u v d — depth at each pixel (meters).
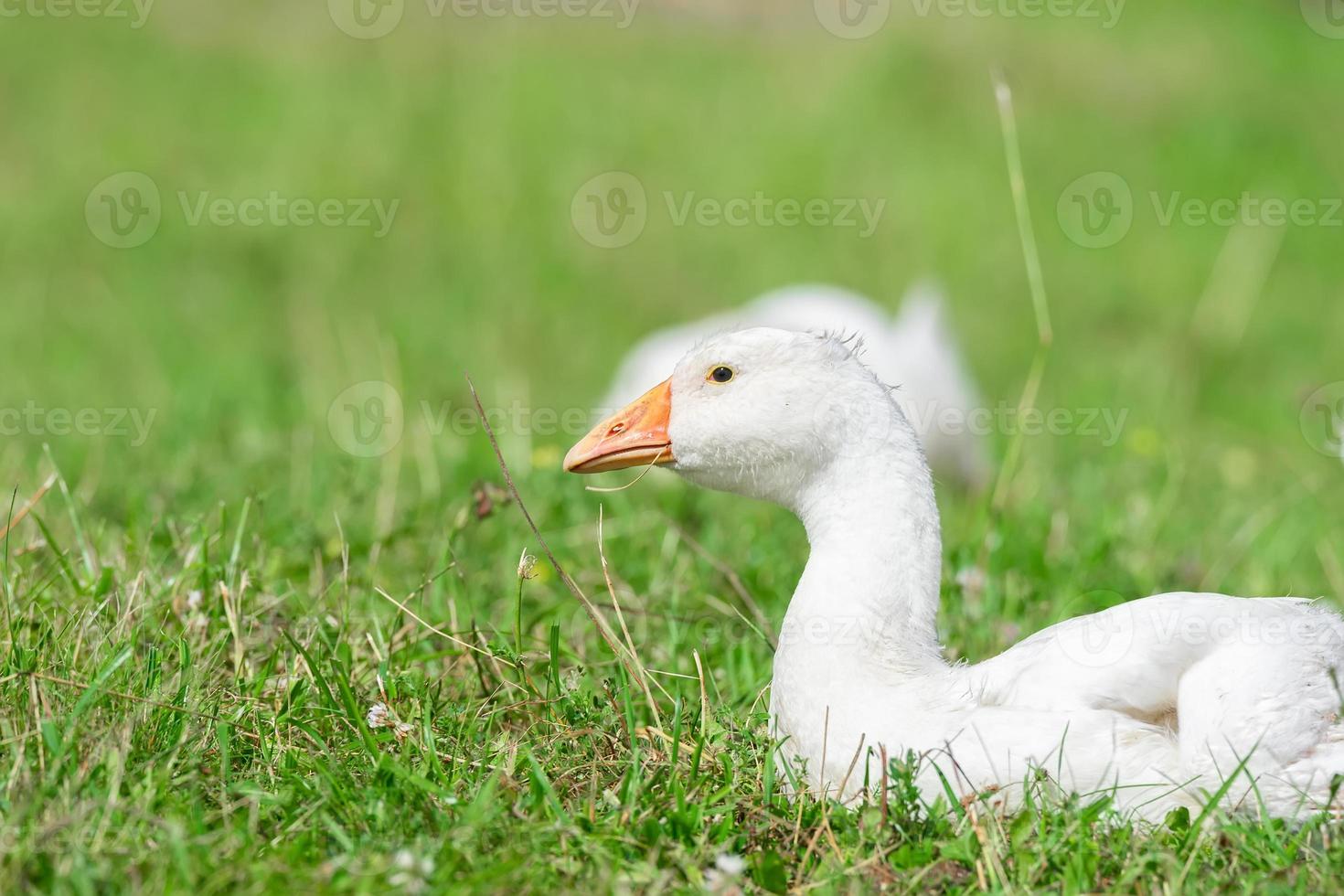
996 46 28.59
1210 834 5.85
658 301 20.36
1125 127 26.38
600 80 26.77
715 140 24.80
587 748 6.69
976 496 13.42
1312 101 28.36
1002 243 22.36
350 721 6.71
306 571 8.87
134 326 17.86
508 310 19.47
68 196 21.41
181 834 5.33
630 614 8.60
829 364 6.89
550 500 10.34
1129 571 9.90
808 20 30.08
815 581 6.73
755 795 6.32
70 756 5.82
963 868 5.71
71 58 25.67
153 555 8.60
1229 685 6.07
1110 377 18.19
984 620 8.64
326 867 5.33
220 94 24.95
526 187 22.94
